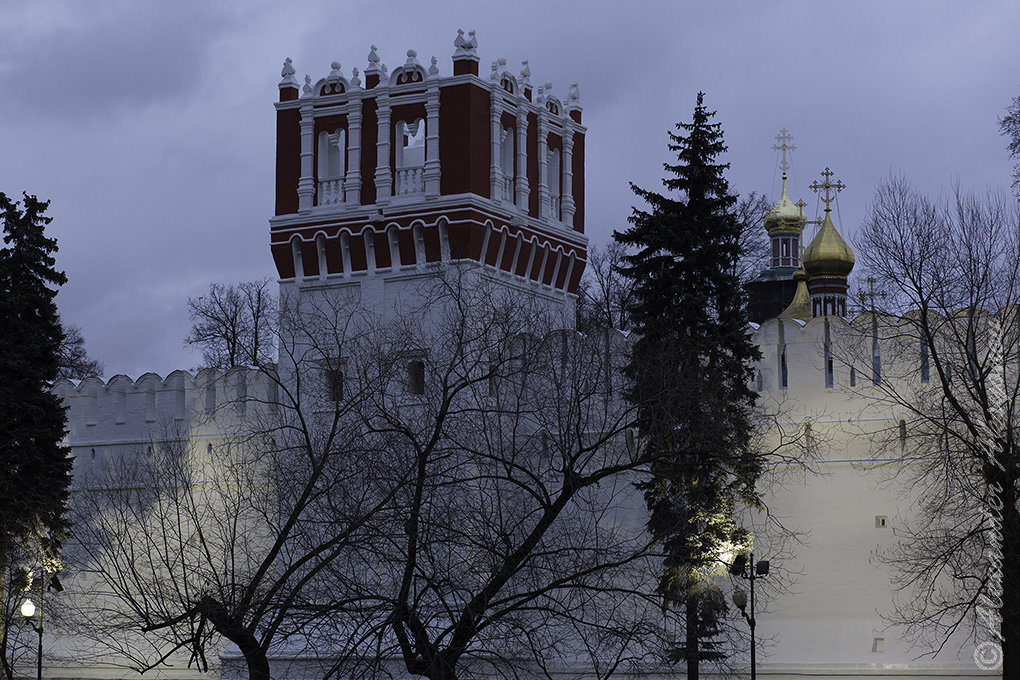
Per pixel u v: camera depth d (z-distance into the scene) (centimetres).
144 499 5900
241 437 5491
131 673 6062
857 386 5400
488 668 4091
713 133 5259
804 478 5388
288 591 3638
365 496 3688
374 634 3584
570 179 6203
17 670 6181
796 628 5291
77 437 6650
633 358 4403
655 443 3994
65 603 6109
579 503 5150
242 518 4944
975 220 5159
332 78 5934
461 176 5678
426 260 5694
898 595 5209
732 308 5172
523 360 4025
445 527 3572
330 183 5925
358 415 3938
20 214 6362
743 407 5050
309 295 5891
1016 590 4634
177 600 3919
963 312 5131
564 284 6150
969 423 4725
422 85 5759
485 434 3947
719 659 4797
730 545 4725
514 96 5925
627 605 4403
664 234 5159
